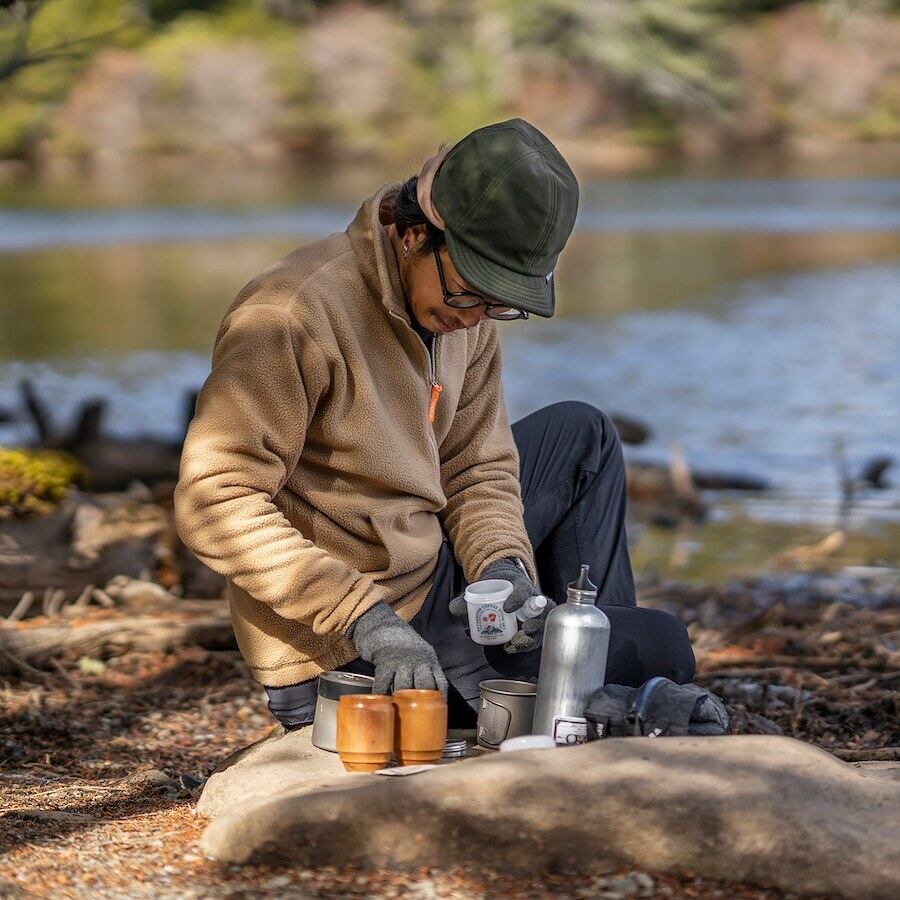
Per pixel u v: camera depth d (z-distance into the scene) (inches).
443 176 143.1
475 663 157.8
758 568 344.2
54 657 235.8
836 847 120.9
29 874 127.2
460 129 2842.0
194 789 168.2
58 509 268.2
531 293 142.4
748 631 256.7
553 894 119.9
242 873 126.6
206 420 145.9
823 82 3125.0
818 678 216.4
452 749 148.2
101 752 189.2
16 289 1203.9
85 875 127.1
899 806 125.3
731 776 125.6
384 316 151.6
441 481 167.5
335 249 152.0
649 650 154.3
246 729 202.4
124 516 275.1
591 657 143.9
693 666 157.5
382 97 2849.4
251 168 2815.0
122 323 971.9
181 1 2957.7
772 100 3129.9
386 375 152.6
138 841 137.7
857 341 832.9
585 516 173.2
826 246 1521.9
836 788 126.3
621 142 3029.0
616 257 1456.7
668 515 418.6
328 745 149.2
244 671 232.1
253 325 146.3
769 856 121.1
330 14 2960.1
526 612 150.4
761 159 3021.7
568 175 145.0
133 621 245.6
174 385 700.0
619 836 123.3
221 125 2842.0
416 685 143.6
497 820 124.2
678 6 2960.1
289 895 120.9
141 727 202.8
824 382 686.5
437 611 159.0
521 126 144.6
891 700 203.0
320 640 154.1
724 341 847.1
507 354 805.9
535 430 174.4
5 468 267.7
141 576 272.8
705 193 2319.1
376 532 152.7
